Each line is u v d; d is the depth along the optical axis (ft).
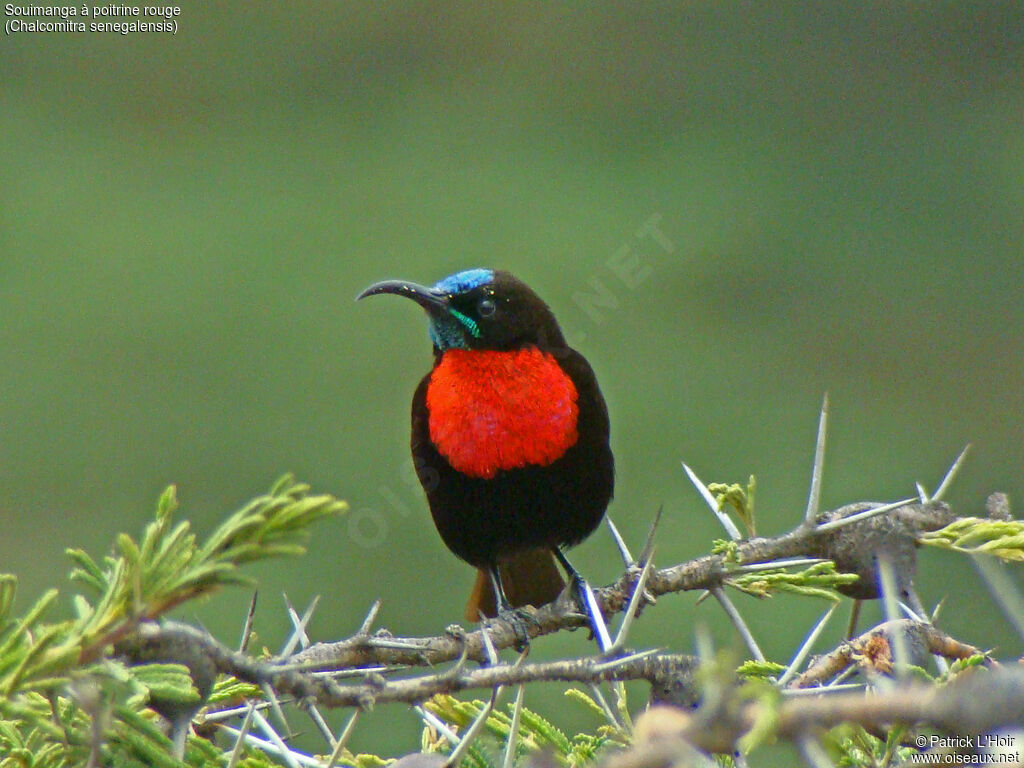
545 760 11.11
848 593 21.57
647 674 15.24
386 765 17.60
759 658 21.09
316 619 50.11
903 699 9.90
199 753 14.85
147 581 12.97
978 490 67.46
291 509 12.67
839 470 65.72
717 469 62.85
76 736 13.57
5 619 12.92
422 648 19.42
